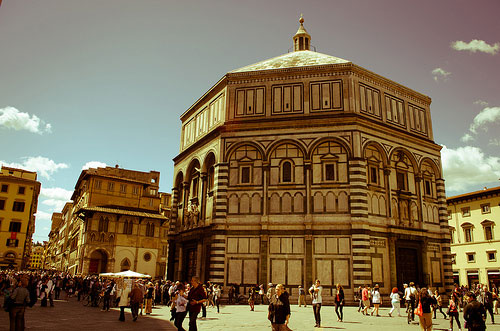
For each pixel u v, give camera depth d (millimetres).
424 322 16453
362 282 32688
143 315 24812
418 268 37469
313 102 38531
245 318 23078
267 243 35531
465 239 64000
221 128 39250
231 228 36719
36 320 20172
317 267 34125
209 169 41375
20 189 78875
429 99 44875
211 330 17812
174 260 45188
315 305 19922
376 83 40344
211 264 36062
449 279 39188
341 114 36875
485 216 61406
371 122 37375
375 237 35156
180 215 45875
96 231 66500
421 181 40406
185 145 49562
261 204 36656
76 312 25531
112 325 19031
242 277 35375
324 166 36281
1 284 37969
